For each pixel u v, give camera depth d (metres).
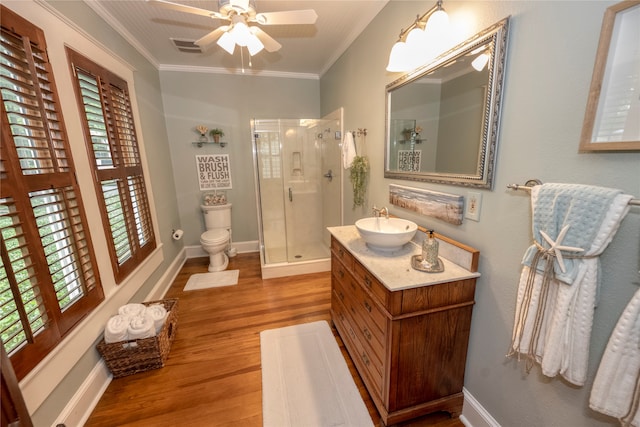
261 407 1.50
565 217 0.82
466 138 1.26
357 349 1.65
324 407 1.49
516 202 1.05
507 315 1.13
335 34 2.51
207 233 3.40
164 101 3.35
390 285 1.15
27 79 1.23
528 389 1.07
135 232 2.21
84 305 1.50
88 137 1.66
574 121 0.83
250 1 1.52
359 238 1.85
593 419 0.86
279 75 3.66
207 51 2.88
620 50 0.70
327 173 3.50
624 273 0.76
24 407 0.61
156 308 1.92
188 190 3.64
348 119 2.75
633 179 0.71
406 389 1.30
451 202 1.36
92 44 1.77
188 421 1.43
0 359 0.55
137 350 1.70
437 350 1.30
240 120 3.65
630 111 0.69
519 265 1.06
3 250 1.02
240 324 2.25
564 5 0.83
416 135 1.65
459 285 1.24
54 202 1.33
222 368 1.78
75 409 1.38
